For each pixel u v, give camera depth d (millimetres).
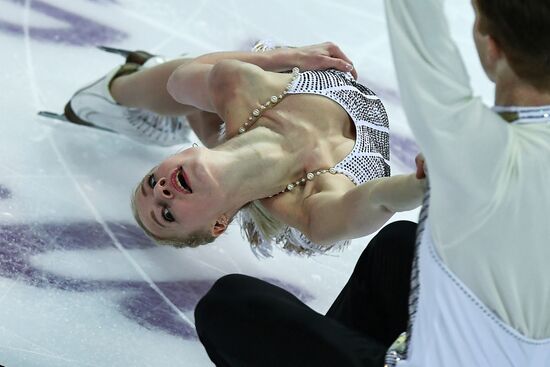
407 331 8742
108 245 14602
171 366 13062
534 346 8500
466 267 8148
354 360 9398
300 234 12742
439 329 8430
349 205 11336
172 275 14578
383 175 13281
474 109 7598
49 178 15219
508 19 7695
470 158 7598
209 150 12203
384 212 10938
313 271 15477
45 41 17562
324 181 12477
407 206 10289
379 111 13883
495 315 8328
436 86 7531
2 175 14883
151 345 13273
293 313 10000
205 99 13492
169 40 18688
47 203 14766
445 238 8086
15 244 13938
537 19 7539
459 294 8234
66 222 14625
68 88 16922
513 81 8031
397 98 19406
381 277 11047
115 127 16141
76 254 14219
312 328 9812
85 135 16281
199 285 14586
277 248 15609
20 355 12352
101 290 13820
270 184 12484
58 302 13359
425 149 7711
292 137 12703
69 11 18297
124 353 12992
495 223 7930
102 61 17750
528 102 8016
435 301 8328
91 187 15391
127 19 18750
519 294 8250
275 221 13102
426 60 7562
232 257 15289
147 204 12469
